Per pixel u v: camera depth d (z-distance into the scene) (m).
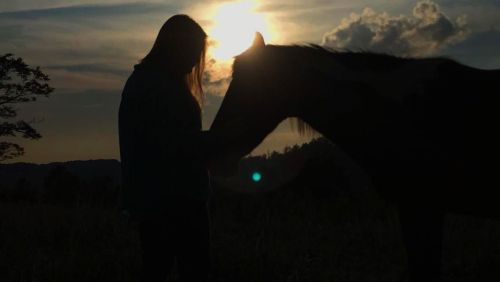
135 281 5.75
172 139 3.87
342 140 4.29
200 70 4.22
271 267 6.12
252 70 4.13
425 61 4.17
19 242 7.25
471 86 4.09
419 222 4.16
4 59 36.97
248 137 4.12
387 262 6.77
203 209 4.13
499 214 4.08
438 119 4.05
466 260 6.52
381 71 4.14
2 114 37.62
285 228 8.40
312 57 4.17
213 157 4.03
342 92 4.16
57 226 7.90
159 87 3.92
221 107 4.18
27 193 18.17
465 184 4.01
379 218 9.18
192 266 4.14
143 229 4.09
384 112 4.12
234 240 7.34
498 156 3.96
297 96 4.17
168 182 3.95
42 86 38.59
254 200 10.34
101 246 7.14
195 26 4.06
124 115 3.98
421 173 4.05
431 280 4.11
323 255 7.00
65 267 6.02
